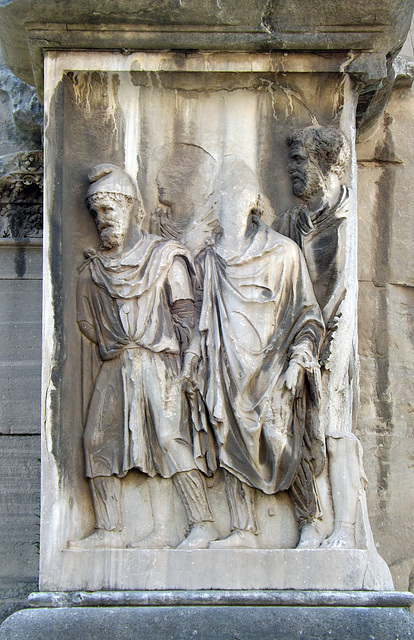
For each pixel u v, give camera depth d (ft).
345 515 11.56
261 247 12.10
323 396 11.93
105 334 11.94
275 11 12.17
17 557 13.65
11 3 12.09
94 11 12.10
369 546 11.43
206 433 11.71
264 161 12.62
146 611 10.80
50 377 11.74
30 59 13.00
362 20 12.23
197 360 11.84
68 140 12.48
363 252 14.24
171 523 11.63
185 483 11.60
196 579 11.17
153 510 11.64
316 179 12.41
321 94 12.63
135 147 12.59
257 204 12.41
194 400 11.76
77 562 11.27
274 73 12.49
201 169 12.57
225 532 11.59
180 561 11.23
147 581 11.18
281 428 11.60
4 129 15.24
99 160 12.51
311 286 12.07
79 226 12.27
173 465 11.62
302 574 11.15
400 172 14.46
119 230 12.10
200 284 12.17
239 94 12.69
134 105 12.64
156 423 11.69
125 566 11.23
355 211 12.47
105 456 11.69
